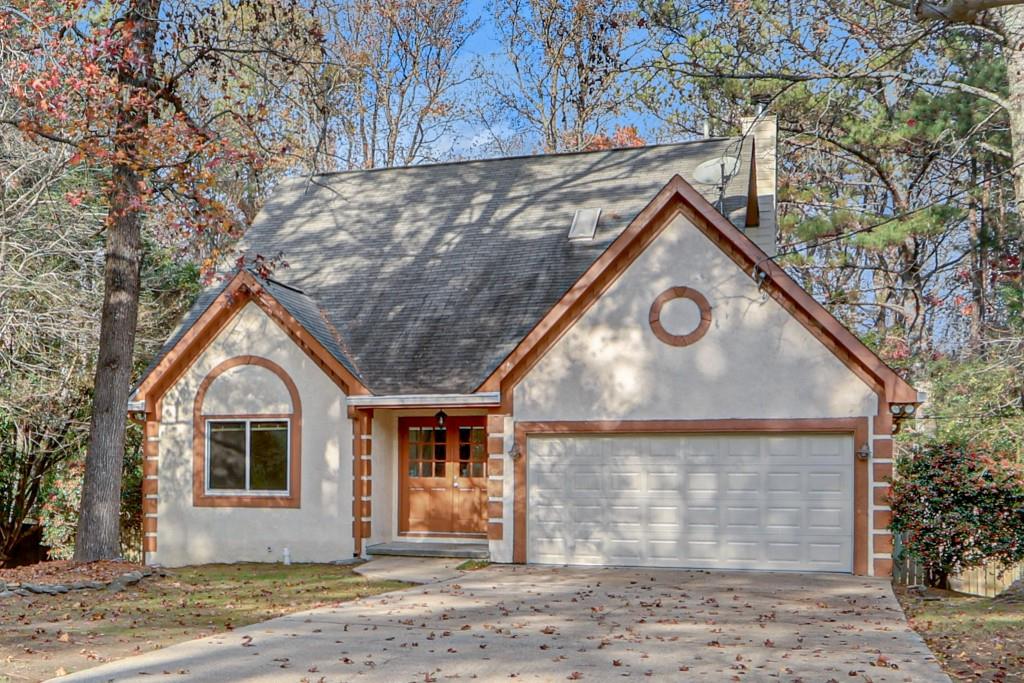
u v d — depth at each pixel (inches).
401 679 340.8
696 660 367.9
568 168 877.8
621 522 648.4
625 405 646.5
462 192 879.7
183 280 1040.8
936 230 1034.7
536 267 764.0
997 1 405.7
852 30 616.7
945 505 584.1
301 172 1206.9
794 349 617.9
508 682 336.2
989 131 1015.0
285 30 689.6
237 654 380.2
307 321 717.9
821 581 575.5
